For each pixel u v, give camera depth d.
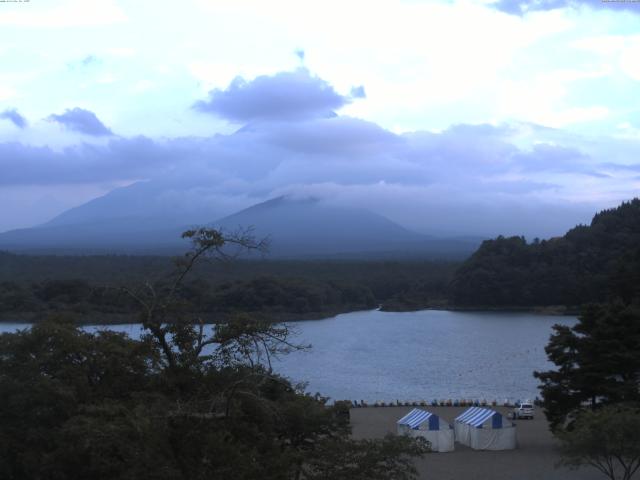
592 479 44.44
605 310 55.06
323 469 26.12
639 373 55.03
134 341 31.41
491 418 55.19
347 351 128.75
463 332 161.12
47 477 26.69
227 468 22.88
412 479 27.66
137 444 23.08
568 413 54.12
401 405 78.75
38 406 28.09
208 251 26.53
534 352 125.81
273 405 26.41
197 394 25.84
